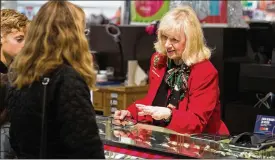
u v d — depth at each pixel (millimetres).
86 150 1992
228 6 4711
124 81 5039
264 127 3320
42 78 2035
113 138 2553
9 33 2672
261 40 4340
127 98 4625
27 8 6270
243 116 4223
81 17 2109
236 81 4453
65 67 2027
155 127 2850
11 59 2717
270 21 4312
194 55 2998
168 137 2582
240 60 4402
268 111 4051
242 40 4520
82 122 1987
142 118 3098
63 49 2033
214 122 3070
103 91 4730
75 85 2004
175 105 3055
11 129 2152
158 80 3209
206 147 2402
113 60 5371
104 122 2959
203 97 2938
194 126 2824
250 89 4133
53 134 2027
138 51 5195
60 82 2010
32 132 2057
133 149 2447
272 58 4074
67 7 2080
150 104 3180
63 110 1989
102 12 6137
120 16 5566
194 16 3037
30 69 2043
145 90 4762
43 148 2008
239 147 2398
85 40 2090
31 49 2047
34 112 2041
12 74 2160
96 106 4797
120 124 2904
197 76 2984
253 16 4652
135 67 4949
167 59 3188
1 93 2232
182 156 2295
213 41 4438
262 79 4059
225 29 4391
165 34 3047
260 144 2434
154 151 2375
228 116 4316
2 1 6027
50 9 2061
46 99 2006
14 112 2109
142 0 5312
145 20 5305
